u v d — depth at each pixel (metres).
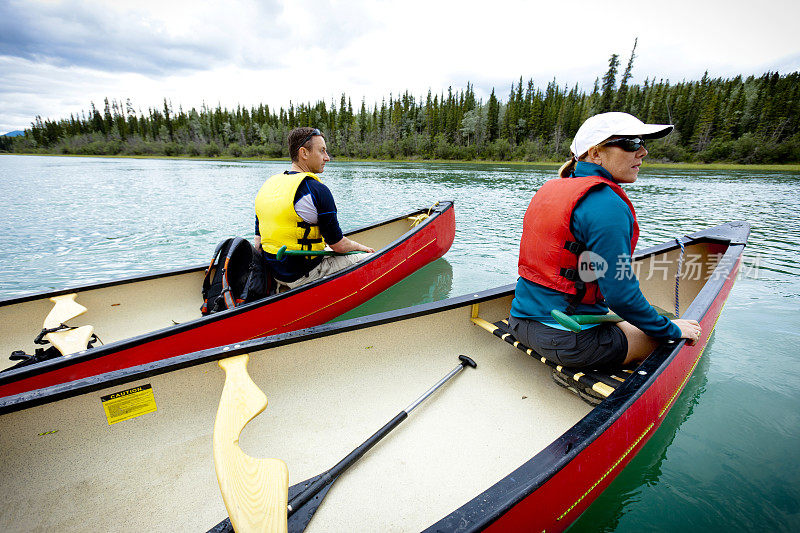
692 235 3.92
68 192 14.91
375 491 1.61
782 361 2.89
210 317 2.48
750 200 12.63
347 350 2.15
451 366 2.42
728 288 2.96
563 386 2.00
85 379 1.55
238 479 1.17
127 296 3.12
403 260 4.21
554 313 1.64
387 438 1.87
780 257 5.59
